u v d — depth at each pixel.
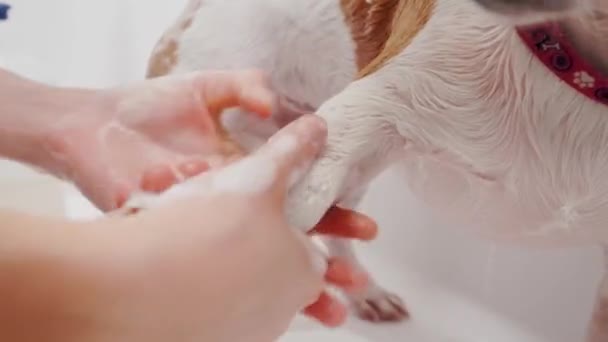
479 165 0.75
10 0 1.32
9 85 0.78
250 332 0.60
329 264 0.68
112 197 0.75
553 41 0.69
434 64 0.73
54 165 0.77
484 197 0.77
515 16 0.62
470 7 0.71
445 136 0.74
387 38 0.83
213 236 0.58
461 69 0.72
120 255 0.56
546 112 0.71
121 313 0.55
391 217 1.08
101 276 0.55
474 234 0.89
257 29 0.92
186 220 0.59
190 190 0.61
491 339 0.97
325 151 0.71
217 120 0.79
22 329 0.54
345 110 0.73
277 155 0.65
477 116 0.73
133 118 0.77
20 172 1.14
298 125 0.68
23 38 1.34
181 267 0.57
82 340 0.55
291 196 0.69
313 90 0.92
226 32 0.93
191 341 0.57
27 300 0.54
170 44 0.95
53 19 1.33
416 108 0.73
